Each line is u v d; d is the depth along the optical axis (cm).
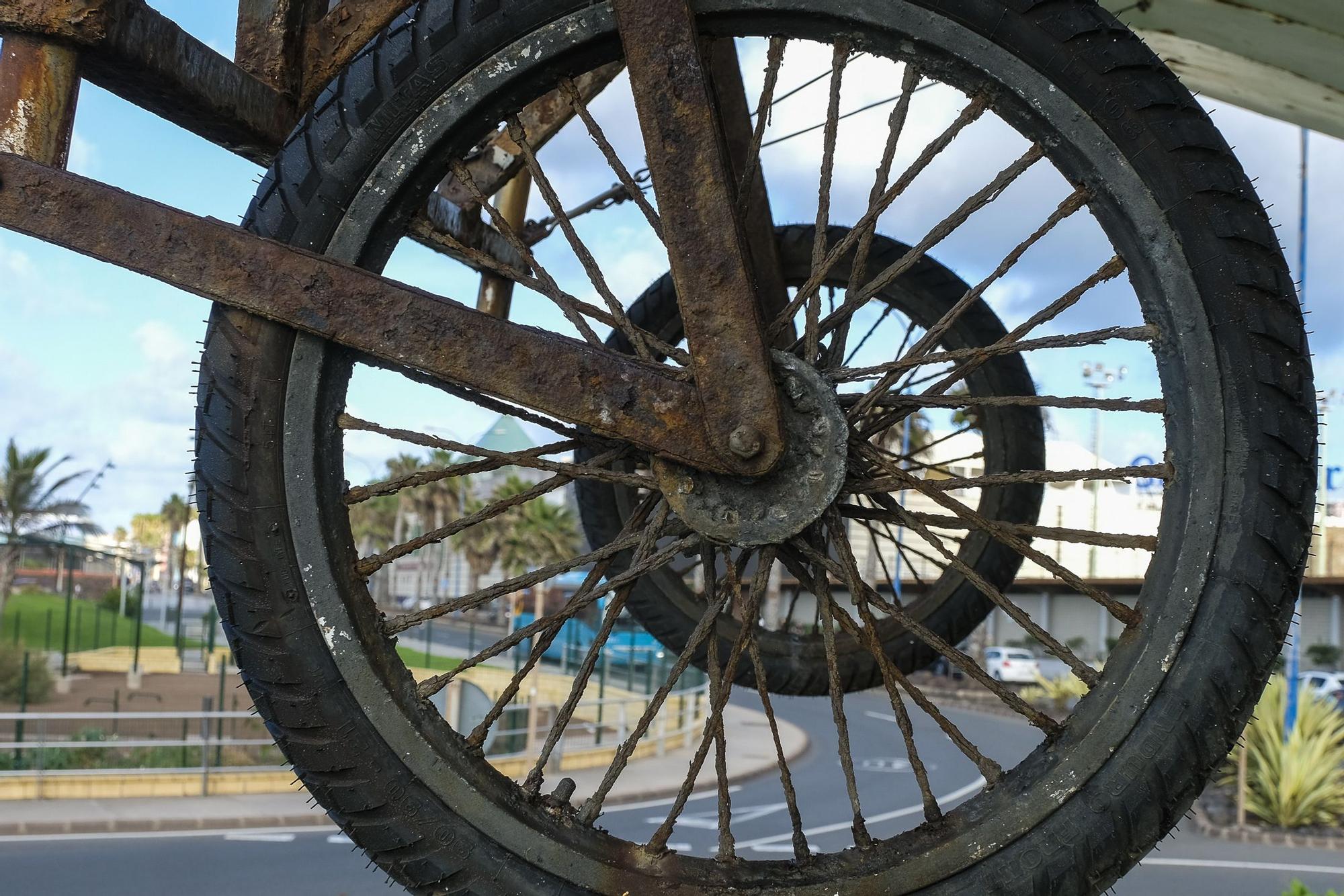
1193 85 519
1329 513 3338
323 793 196
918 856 190
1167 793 182
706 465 192
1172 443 186
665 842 200
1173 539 184
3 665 2391
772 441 188
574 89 198
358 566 199
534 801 201
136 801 1528
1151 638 184
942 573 336
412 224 204
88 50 200
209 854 1268
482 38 194
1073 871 184
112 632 4103
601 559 206
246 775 1623
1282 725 1669
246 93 226
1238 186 184
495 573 6153
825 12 191
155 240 196
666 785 1822
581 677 204
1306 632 3725
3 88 199
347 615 195
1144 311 190
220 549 194
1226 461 181
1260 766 1619
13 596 5116
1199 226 183
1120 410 189
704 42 199
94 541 7656
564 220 203
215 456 195
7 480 4369
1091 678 190
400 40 198
